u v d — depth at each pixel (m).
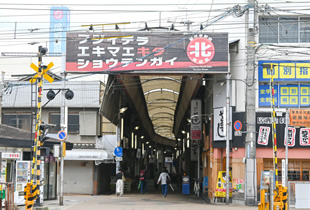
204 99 31.61
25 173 19.19
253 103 23.02
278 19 24.08
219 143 24.61
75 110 31.88
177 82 33.97
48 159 22.84
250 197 22.30
